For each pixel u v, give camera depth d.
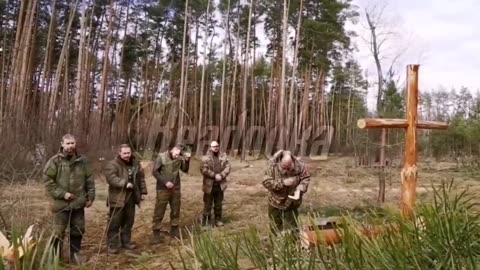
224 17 34.81
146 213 9.52
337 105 44.06
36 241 2.65
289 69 33.06
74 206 5.71
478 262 2.60
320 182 13.51
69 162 5.82
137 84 37.41
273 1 30.47
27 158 10.41
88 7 28.52
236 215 9.10
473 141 21.88
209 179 8.41
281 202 5.91
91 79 28.52
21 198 5.26
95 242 6.82
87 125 18.12
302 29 29.34
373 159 13.96
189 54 34.62
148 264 5.66
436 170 17.95
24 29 17.05
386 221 3.17
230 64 37.22
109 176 6.50
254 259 3.06
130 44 33.84
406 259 2.60
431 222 2.85
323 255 2.83
